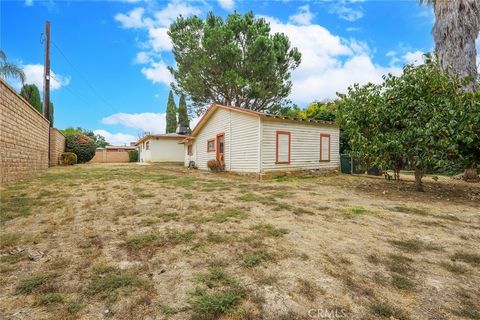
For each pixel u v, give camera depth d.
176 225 3.84
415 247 3.18
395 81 7.48
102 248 2.95
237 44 17.64
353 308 1.95
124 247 2.99
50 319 1.75
